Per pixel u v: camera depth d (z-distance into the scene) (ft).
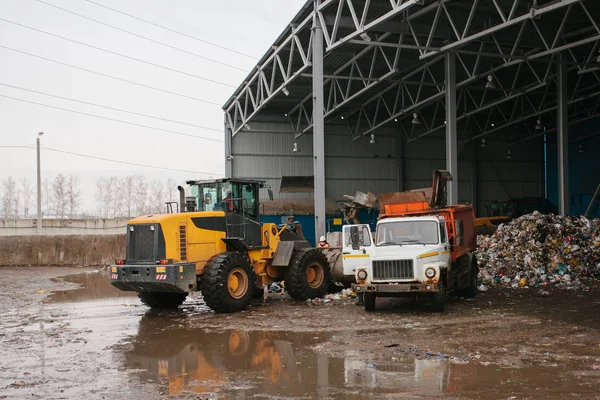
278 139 126.41
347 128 132.46
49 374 25.98
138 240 42.93
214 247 45.16
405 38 83.61
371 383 23.39
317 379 24.23
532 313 39.63
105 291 60.03
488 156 144.97
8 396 22.52
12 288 63.62
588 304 42.83
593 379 23.38
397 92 113.09
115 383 24.34
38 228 125.49
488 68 104.53
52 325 39.45
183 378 24.98
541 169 148.97
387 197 54.65
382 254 41.39
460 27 80.38
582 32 79.25
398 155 135.74
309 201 116.37
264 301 49.70
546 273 56.70
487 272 57.62
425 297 46.55
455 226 45.85
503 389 22.17
